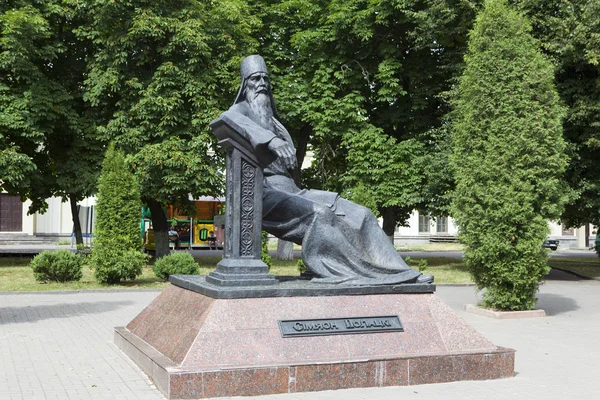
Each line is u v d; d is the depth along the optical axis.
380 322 6.81
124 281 17.33
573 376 7.16
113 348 8.30
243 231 7.16
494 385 6.62
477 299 14.91
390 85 21.84
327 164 26.14
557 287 18.27
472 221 12.30
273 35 23.72
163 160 19.97
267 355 6.19
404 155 22.41
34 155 22.16
